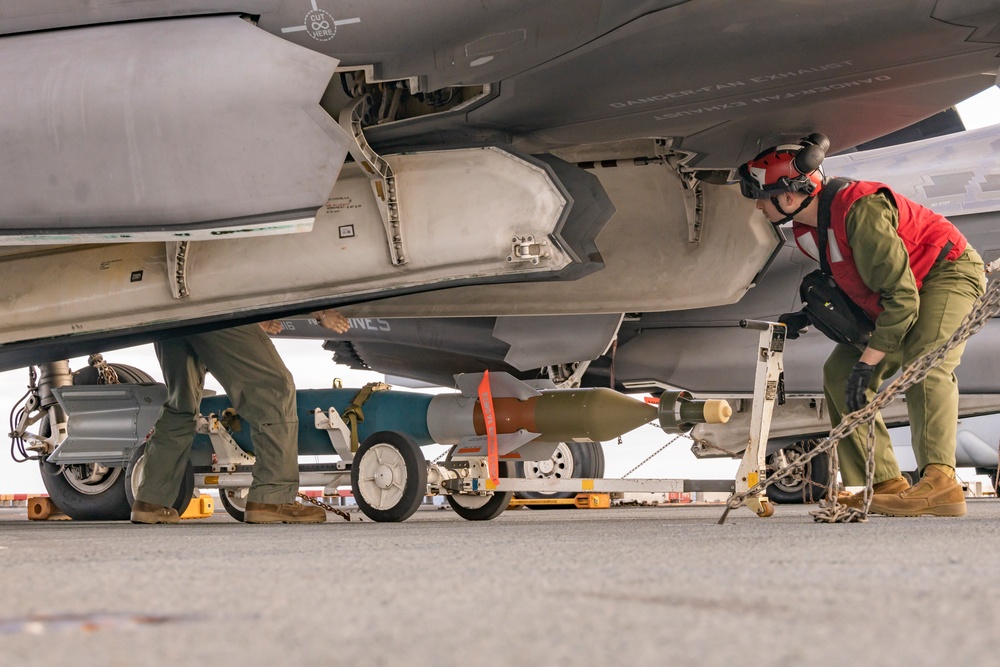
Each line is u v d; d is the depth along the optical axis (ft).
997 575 6.75
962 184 25.58
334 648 4.01
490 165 18.03
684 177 22.61
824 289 17.69
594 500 32.04
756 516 21.07
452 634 4.35
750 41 16.12
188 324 19.47
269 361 20.33
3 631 4.58
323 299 18.98
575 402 21.20
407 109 18.89
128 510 29.40
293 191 15.90
